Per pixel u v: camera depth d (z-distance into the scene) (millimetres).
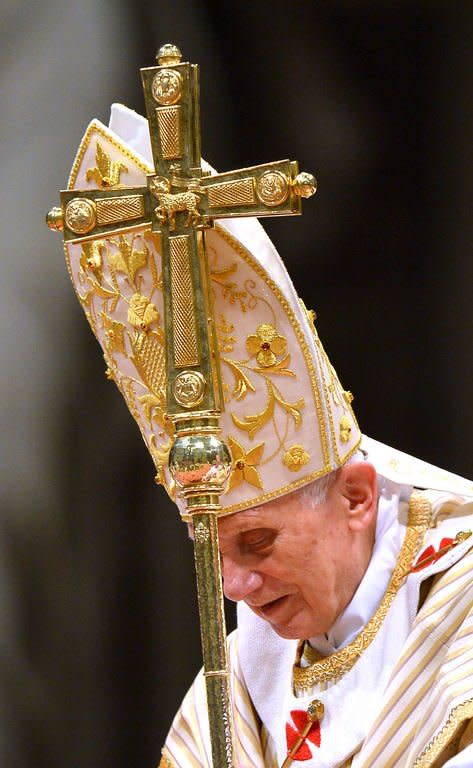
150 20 19250
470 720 8164
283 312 8633
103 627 19062
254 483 8797
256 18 18703
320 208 18531
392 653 9180
